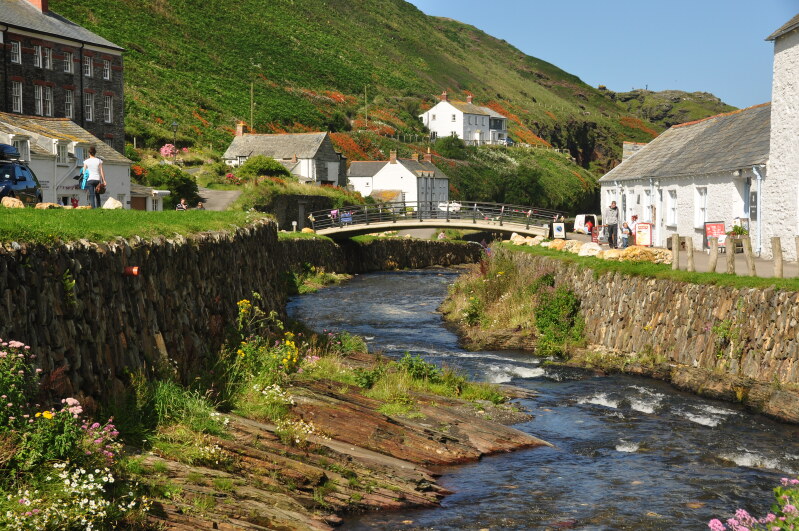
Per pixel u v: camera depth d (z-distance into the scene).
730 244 17.23
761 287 15.34
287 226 65.88
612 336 20.23
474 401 15.48
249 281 19.52
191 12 138.88
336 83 145.38
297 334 19.19
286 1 182.62
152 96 94.06
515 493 10.66
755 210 24.75
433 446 12.18
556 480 11.26
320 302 35.31
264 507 8.68
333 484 9.90
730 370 15.76
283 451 10.16
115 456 8.23
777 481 11.14
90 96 54.47
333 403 12.64
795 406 13.89
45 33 50.28
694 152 31.73
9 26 47.69
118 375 9.91
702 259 23.00
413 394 15.00
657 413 15.09
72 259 9.34
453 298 32.25
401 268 61.72
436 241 67.56
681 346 17.47
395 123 135.38
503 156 137.62
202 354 13.01
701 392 16.16
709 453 12.48
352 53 172.50
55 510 6.64
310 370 14.95
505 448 12.73
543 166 140.00
